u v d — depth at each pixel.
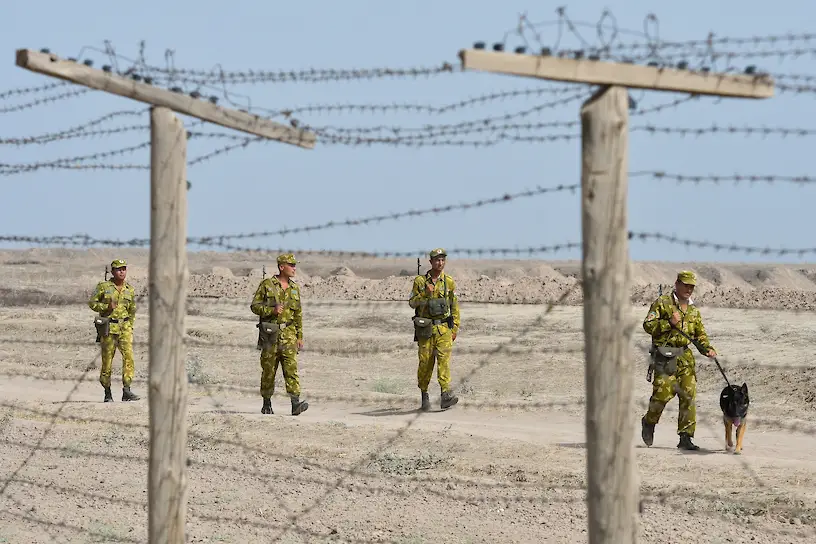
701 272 198.12
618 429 15.22
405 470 35.19
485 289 128.00
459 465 35.56
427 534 27.27
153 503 18.88
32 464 37.41
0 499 32.22
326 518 29.19
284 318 47.44
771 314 92.12
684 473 34.12
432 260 49.94
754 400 53.62
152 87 18.53
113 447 40.47
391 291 140.25
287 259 47.38
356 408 51.41
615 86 15.15
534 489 32.06
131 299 54.50
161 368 18.83
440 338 49.72
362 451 38.19
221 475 34.97
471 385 62.31
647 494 30.75
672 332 37.78
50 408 50.22
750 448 38.78
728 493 30.91
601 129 15.16
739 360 64.31
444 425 44.41
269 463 36.72
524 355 72.75
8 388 60.28
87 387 61.53
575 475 33.69
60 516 30.09
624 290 15.22
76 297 141.25
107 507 31.19
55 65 17.69
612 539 15.24
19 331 97.38
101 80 18.14
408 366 73.50
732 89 15.49
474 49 14.55
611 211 15.16
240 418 45.44
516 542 26.39
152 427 18.88
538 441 40.28
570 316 97.56
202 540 27.17
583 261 15.36
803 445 39.31
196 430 43.06
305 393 57.25
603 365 15.20
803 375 57.28
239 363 74.88
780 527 27.30
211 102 19.02
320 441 40.59
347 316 105.12
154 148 18.72
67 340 91.00
